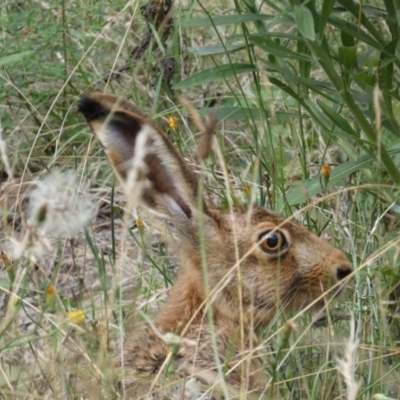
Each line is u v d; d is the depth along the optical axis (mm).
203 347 9039
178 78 13461
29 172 12750
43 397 8547
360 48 13695
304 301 9703
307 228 10891
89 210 9547
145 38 13367
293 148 12484
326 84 10734
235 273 9445
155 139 9125
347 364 7594
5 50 12508
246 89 13773
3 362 9445
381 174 11133
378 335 9805
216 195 12086
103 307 9266
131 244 12445
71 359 9562
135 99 12664
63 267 12078
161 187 9391
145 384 8641
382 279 10234
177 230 9492
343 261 9742
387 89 10242
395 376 9438
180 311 9391
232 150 13477
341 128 10492
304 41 10438
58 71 12648
